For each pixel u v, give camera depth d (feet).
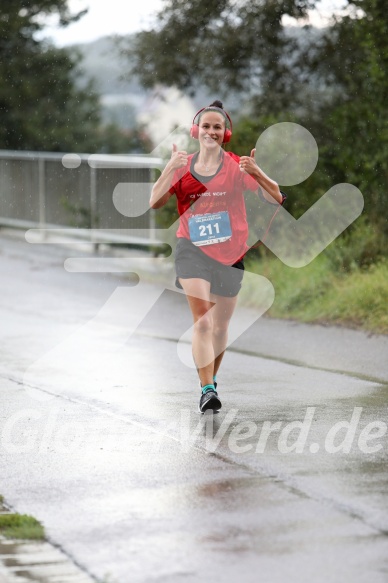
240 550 33.45
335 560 32.55
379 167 86.74
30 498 39.29
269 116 99.86
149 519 36.60
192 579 31.32
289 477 41.24
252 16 104.01
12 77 172.65
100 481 41.27
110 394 57.00
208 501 38.42
